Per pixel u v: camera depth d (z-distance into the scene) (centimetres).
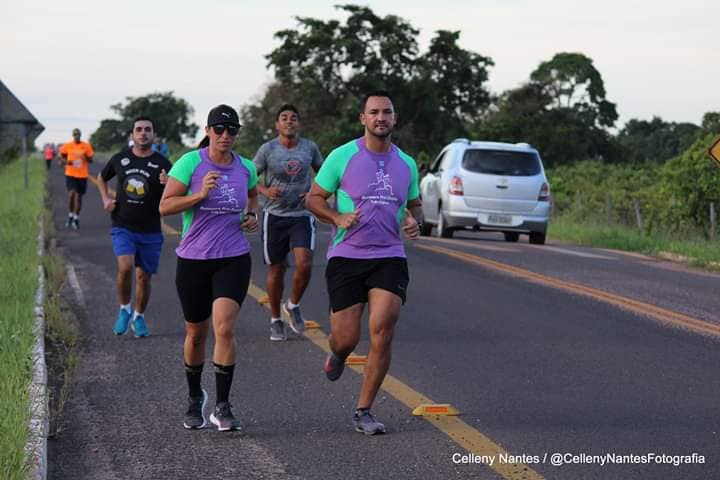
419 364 1212
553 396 1065
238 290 932
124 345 1329
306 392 1077
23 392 957
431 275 1986
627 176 7325
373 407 1015
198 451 870
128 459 849
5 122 4238
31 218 3000
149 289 1389
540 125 11350
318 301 1669
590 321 1520
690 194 3306
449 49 9962
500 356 1261
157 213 1379
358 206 920
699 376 1166
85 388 1097
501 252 2475
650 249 2914
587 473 811
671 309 1645
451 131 9750
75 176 3156
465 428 938
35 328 1320
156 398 1054
